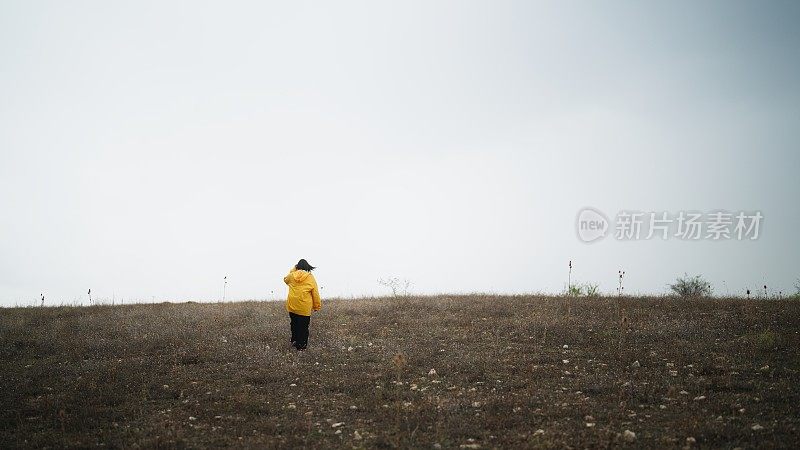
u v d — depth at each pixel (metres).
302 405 8.91
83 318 17.20
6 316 17.75
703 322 14.30
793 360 10.43
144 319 16.95
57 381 10.50
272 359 11.86
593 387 9.14
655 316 15.31
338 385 9.94
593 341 12.86
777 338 12.02
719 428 7.02
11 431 7.89
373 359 11.96
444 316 16.59
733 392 8.83
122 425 8.09
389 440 7.09
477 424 7.65
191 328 15.20
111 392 9.59
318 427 7.84
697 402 8.28
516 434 7.23
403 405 8.62
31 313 18.66
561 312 16.66
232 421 8.13
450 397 8.98
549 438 6.99
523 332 13.98
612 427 7.35
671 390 8.77
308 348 12.95
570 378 9.98
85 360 12.10
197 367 11.45
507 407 8.39
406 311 17.67
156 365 11.64
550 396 8.84
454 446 6.90
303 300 12.94
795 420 7.24
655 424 7.45
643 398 8.60
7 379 10.58
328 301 21.83
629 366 10.68
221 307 20.00
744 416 7.54
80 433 7.72
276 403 8.95
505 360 11.41
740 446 6.54
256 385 10.17
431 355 12.02
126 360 12.03
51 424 8.17
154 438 7.36
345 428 7.77
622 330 13.16
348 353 12.51
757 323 13.87
